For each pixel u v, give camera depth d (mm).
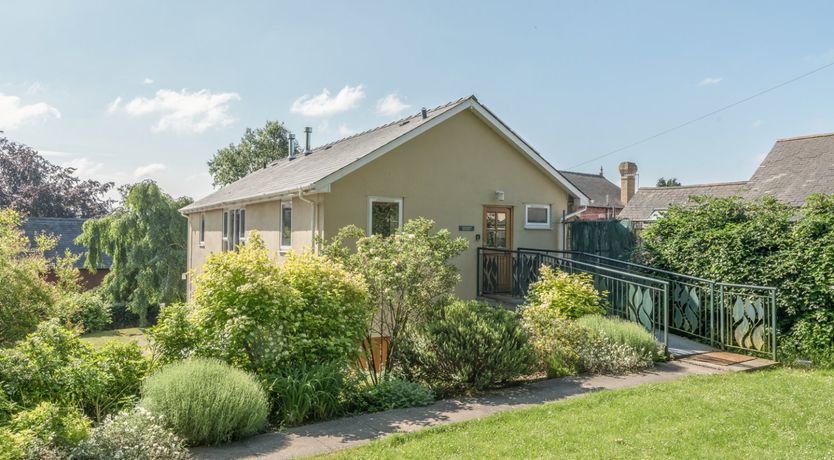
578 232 14648
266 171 21875
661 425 5484
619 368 7957
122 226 23406
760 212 10516
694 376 7590
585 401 6344
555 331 8234
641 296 9836
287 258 7996
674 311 11117
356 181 12008
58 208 38969
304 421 6020
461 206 13305
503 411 6176
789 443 4992
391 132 13969
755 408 6012
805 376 7652
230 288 6676
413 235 8500
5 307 9578
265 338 6496
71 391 5457
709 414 5816
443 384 7363
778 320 9625
